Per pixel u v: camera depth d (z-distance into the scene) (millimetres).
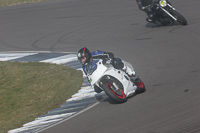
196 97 24156
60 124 26031
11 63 48844
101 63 26062
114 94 25578
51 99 34875
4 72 45656
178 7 60406
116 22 59875
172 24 51500
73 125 24828
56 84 38781
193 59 35250
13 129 28844
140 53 41781
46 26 67375
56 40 56750
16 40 61688
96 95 31484
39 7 86375
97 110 26734
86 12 71938
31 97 36469
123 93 26359
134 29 53469
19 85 40406
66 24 65812
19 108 34281
